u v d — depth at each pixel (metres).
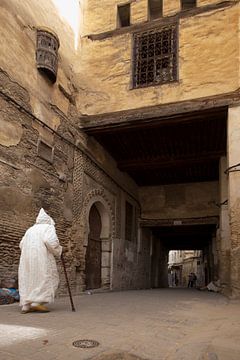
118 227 15.52
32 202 9.16
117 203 15.62
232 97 10.81
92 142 13.30
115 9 13.12
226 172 10.73
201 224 18.14
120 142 13.97
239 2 11.36
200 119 11.54
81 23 13.23
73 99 12.02
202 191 18.50
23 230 8.70
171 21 12.12
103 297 9.88
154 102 11.66
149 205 19.12
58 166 10.61
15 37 9.05
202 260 35.06
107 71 12.52
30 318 5.04
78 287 11.47
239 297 9.45
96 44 12.94
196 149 14.66
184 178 18.08
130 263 16.97
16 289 7.98
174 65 11.80
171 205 18.83
